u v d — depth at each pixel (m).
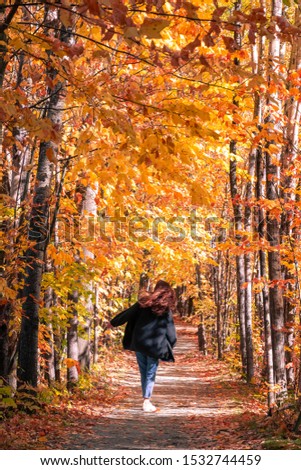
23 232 10.02
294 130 12.48
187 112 6.52
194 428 9.55
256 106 11.66
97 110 6.43
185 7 5.82
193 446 7.87
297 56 12.56
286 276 14.57
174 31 8.14
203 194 6.84
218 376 22.28
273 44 11.39
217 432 8.95
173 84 9.04
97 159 7.33
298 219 11.91
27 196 9.98
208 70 6.59
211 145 11.59
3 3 6.14
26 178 10.47
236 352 25.12
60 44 6.07
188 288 37.94
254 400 14.70
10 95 6.03
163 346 11.05
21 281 10.20
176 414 11.49
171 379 21.88
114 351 30.14
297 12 10.78
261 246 11.58
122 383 19.22
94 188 9.97
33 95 10.20
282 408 9.12
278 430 7.87
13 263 9.70
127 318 11.08
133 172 7.27
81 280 12.86
